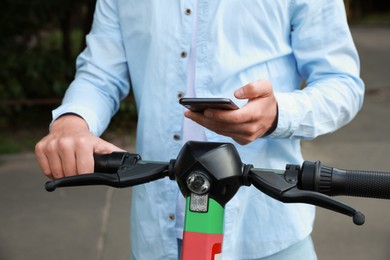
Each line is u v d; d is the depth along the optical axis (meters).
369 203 4.81
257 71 1.66
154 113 1.71
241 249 1.72
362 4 22.56
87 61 1.84
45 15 7.09
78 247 4.17
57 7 6.98
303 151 6.17
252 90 1.32
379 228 4.40
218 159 1.24
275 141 1.71
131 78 1.82
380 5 22.89
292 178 1.28
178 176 1.27
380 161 5.90
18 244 4.20
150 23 1.71
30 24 7.18
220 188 1.24
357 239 4.23
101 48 1.84
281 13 1.65
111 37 1.84
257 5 1.64
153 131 1.71
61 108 1.64
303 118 1.51
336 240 4.21
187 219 1.26
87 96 1.74
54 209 4.77
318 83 1.63
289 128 1.47
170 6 1.70
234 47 1.65
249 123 1.33
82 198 4.98
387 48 13.73
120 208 4.79
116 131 6.67
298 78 1.77
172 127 1.70
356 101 1.65
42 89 7.10
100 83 1.80
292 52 1.72
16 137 6.68
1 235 4.33
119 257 4.05
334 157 6.01
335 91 1.60
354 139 6.59
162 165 1.34
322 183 1.27
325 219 4.53
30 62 7.01
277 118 1.45
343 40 1.66
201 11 1.66
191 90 1.68
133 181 1.32
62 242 4.24
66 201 4.92
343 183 1.26
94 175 1.32
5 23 7.08
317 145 6.37
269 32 1.65
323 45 1.66
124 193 5.08
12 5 7.00
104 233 4.38
